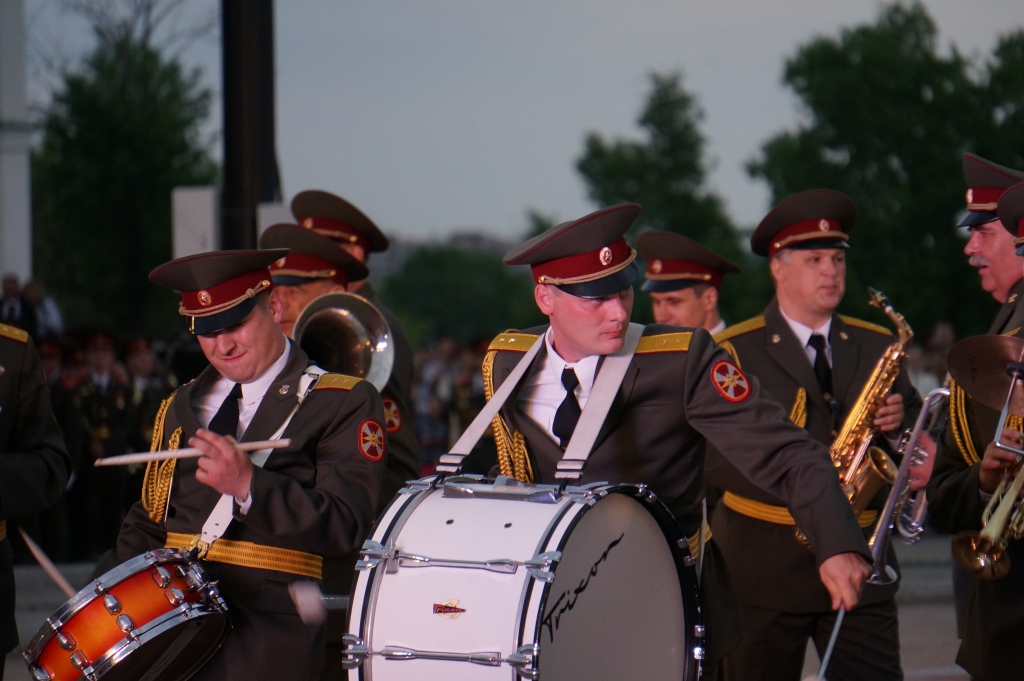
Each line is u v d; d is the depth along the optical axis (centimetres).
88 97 7981
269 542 1005
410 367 1446
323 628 1039
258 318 1015
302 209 1675
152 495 1040
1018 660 1059
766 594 1319
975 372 995
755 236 1427
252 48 2106
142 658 980
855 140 9050
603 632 882
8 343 1137
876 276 8462
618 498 905
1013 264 1205
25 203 4688
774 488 929
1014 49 9006
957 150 8869
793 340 1383
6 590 1127
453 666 832
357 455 1007
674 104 12612
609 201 12588
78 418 2817
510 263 994
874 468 1299
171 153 8112
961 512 1105
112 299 8181
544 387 1005
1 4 4606
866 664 1285
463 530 870
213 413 1044
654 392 971
